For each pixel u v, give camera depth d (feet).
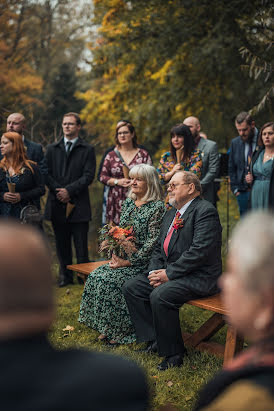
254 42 30.78
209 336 12.13
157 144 43.19
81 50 37.86
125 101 41.19
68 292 17.76
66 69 35.76
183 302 11.17
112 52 36.09
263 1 28.66
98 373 3.09
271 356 3.30
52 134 27.68
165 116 38.14
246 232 3.44
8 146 16.07
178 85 35.99
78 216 18.61
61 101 32.60
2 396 2.84
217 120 34.73
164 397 9.57
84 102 43.06
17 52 35.58
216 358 11.50
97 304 12.77
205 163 18.13
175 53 35.06
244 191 19.61
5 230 3.17
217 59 31.81
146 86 40.06
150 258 12.95
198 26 32.89
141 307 12.14
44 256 3.18
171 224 12.32
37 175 16.58
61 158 18.58
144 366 11.10
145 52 35.29
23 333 3.01
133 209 13.50
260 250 3.28
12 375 2.89
